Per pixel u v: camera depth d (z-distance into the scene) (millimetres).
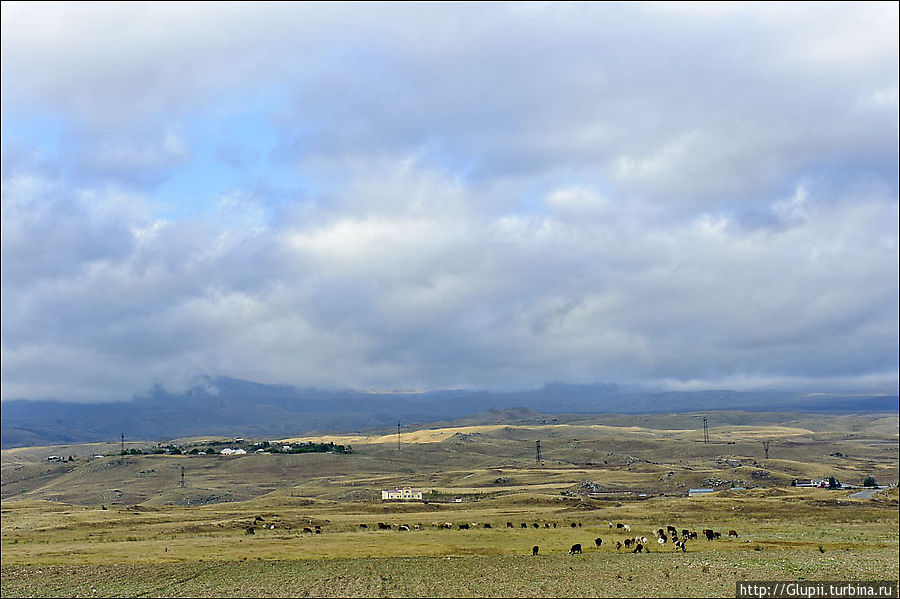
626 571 97562
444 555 118438
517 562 108312
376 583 89812
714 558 109250
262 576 96625
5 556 119000
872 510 194250
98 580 96188
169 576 98125
